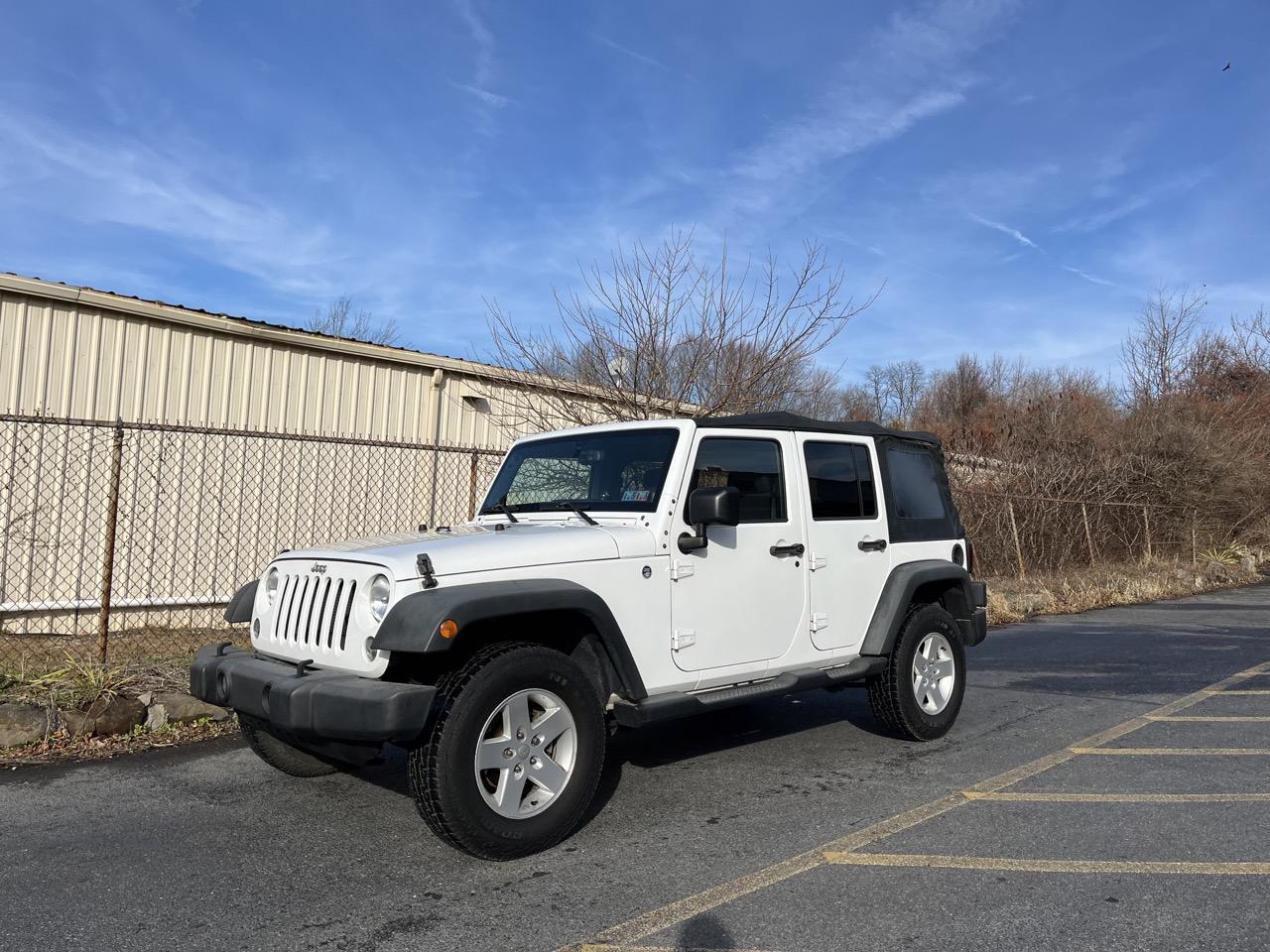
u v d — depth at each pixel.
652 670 4.46
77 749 5.59
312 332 11.21
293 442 10.95
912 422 33.09
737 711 6.95
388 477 11.70
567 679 4.07
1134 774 5.27
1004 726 6.46
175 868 3.88
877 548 5.74
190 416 10.17
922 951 3.12
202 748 5.73
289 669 4.08
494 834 3.80
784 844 4.16
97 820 4.46
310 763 5.08
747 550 4.95
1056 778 5.18
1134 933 3.24
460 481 12.38
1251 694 7.58
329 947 3.17
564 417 11.67
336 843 4.18
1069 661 9.24
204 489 10.23
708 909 3.46
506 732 3.91
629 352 11.38
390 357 11.68
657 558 4.52
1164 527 20.73
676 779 5.18
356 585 3.96
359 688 3.67
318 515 11.11
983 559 16.17
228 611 4.65
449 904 3.52
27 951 3.12
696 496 4.53
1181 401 24.03
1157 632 11.55
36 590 9.15
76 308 9.46
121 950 3.14
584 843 4.18
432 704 3.70
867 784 5.08
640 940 3.22
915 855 4.02
